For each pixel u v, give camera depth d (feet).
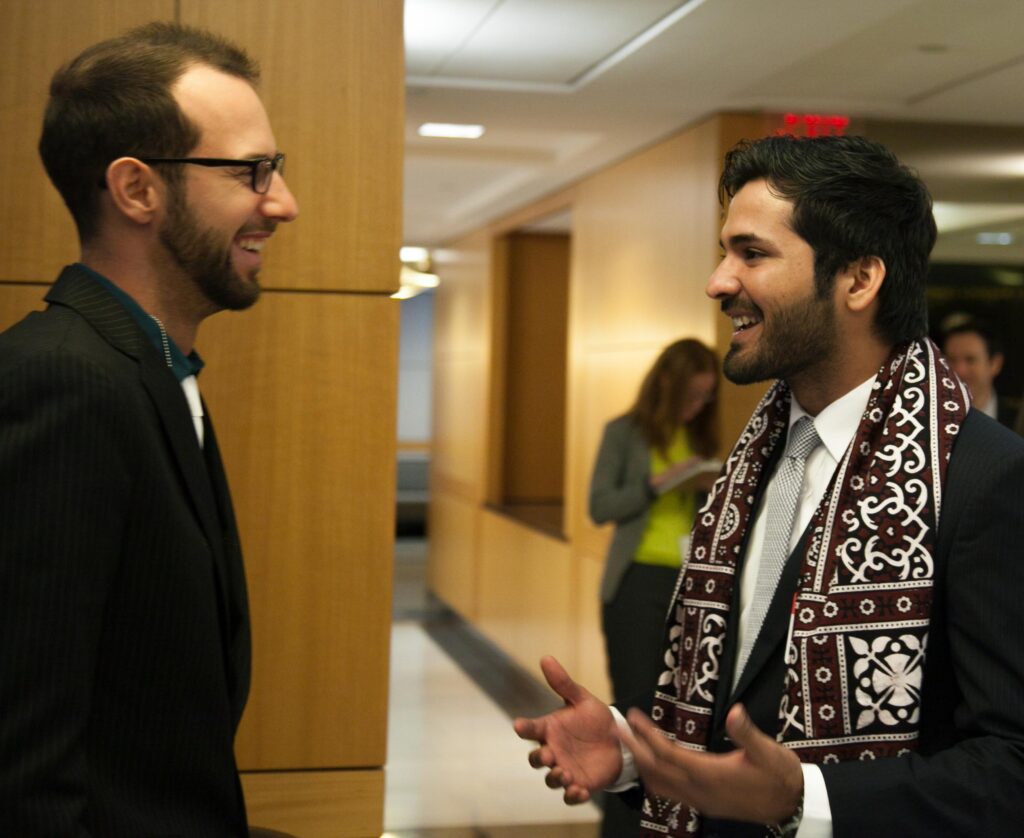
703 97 17.10
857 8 12.62
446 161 23.99
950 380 4.91
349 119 7.46
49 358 4.00
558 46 14.84
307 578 7.48
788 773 4.11
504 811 16.55
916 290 5.04
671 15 13.34
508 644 27.30
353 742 7.55
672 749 4.07
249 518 7.43
